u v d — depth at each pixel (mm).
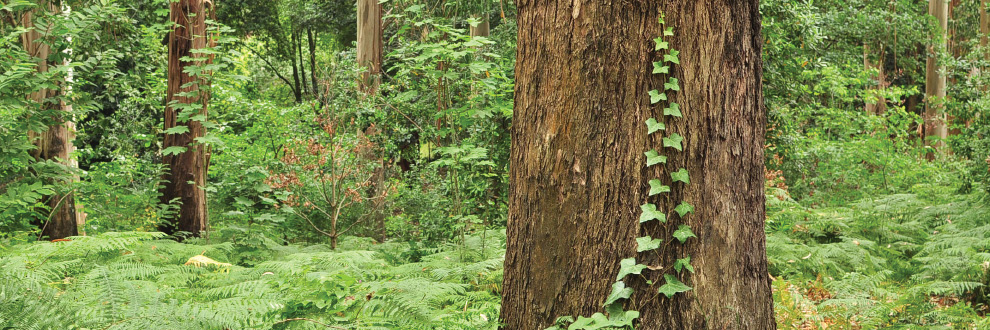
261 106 10039
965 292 4930
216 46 7211
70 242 4418
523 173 2713
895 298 4648
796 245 6133
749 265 2623
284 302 3004
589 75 2514
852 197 11133
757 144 2688
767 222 7160
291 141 8062
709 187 2514
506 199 7043
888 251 6441
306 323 2865
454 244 6023
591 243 2531
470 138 6293
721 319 2518
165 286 4113
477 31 12641
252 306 2863
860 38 14312
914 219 7730
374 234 8430
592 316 2475
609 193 2508
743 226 2605
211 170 8562
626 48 2486
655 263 2482
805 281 5141
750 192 2646
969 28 20359
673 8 2484
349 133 7840
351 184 7527
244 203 6578
